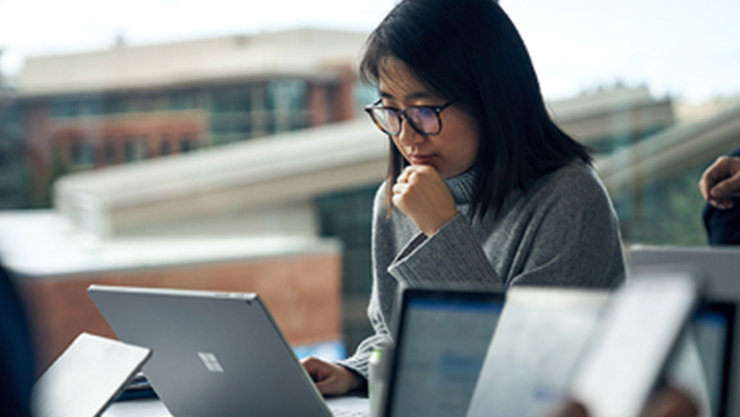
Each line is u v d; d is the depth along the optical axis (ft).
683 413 1.84
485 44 4.71
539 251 4.72
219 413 4.04
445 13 4.72
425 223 4.83
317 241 20.40
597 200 4.77
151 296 3.80
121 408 4.61
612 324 1.87
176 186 20.10
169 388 4.16
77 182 18.93
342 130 19.47
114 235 19.83
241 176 20.08
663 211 14.65
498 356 2.67
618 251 4.87
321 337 21.22
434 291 2.88
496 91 4.71
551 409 1.85
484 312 2.76
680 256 3.55
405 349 2.87
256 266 20.97
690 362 2.46
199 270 20.43
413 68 4.70
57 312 18.74
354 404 4.56
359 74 5.04
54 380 3.84
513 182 4.78
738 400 2.62
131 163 19.24
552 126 5.00
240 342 3.60
